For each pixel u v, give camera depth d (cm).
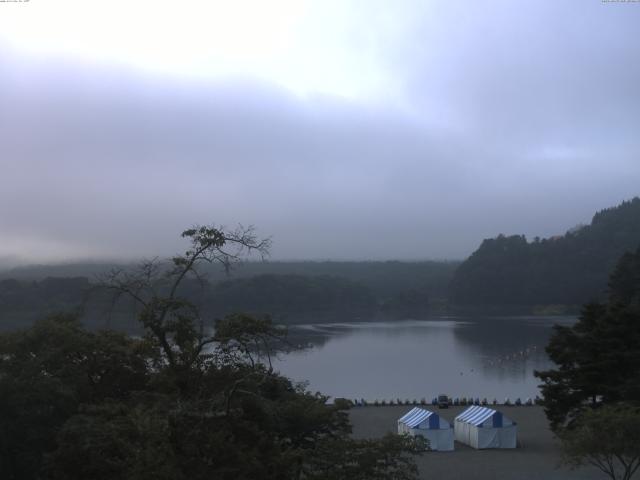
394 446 2894
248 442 2658
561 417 6312
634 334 6125
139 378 4091
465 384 13262
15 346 3972
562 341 6456
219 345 3306
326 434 3859
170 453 2297
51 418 3569
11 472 3497
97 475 2856
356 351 18850
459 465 5738
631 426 3803
